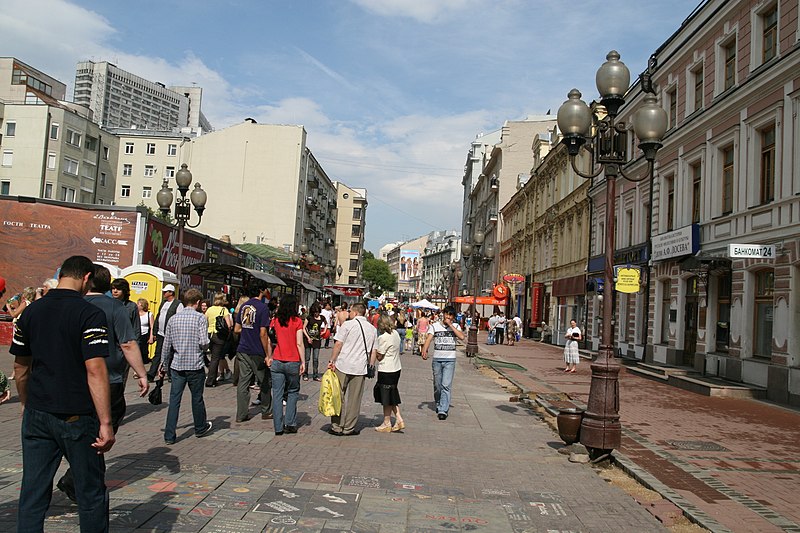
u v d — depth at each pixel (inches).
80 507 151.1
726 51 733.3
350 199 4057.6
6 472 232.8
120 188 2600.9
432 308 1125.7
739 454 345.7
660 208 887.7
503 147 2384.4
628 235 1031.6
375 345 359.3
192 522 194.7
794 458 342.0
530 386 615.5
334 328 938.1
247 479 245.0
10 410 353.7
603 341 312.5
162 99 6491.1
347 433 345.1
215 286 1019.9
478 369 816.3
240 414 364.8
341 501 224.5
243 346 366.3
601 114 1122.0
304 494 230.2
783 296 569.3
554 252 1529.3
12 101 2278.5
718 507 236.4
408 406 470.0
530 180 1833.2
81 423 148.8
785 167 580.1
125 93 6117.1
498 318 1438.2
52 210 800.3
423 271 6589.6
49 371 147.3
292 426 342.0
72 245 799.7
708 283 723.4
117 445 290.4
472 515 218.5
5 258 793.6
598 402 304.7
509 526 209.8
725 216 689.0
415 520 209.5
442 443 339.3
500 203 2369.6
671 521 221.3
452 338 426.6
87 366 148.0
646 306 929.5
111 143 2490.2
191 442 305.0
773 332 582.2
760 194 635.5
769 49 637.9
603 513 228.2
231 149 2477.9
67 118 2170.3
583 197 1279.5
